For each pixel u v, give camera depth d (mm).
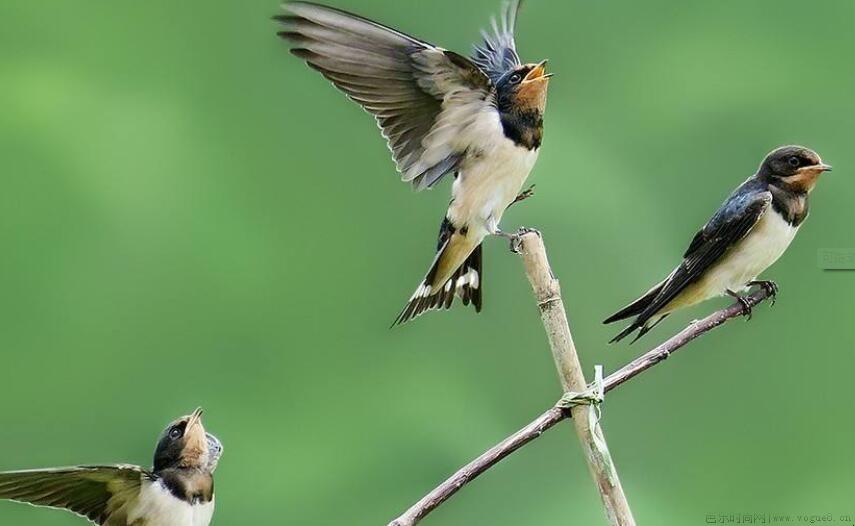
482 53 7520
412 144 7402
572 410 7281
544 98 7418
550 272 7305
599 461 7277
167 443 7340
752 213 7445
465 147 7410
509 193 7430
